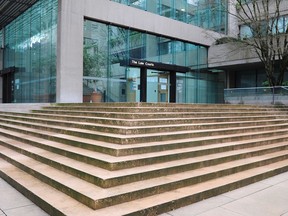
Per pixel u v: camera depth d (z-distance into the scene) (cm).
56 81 1605
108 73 1759
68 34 1588
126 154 587
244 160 726
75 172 538
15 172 626
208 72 2444
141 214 427
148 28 1938
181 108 1007
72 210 421
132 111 876
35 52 1919
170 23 2077
